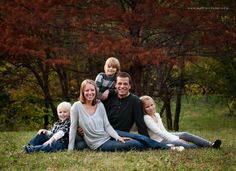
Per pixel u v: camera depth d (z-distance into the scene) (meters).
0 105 25.47
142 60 16.12
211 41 17.88
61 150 8.30
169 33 18.12
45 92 23.16
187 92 27.61
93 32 17.19
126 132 8.59
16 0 17.38
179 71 24.59
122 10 17.66
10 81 22.72
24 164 7.02
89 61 19.98
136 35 17.77
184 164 6.89
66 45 18.33
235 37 17.91
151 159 7.22
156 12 17.02
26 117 26.59
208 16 17.66
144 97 8.95
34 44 17.42
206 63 24.50
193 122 31.33
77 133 8.59
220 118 32.41
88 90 8.36
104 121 8.52
